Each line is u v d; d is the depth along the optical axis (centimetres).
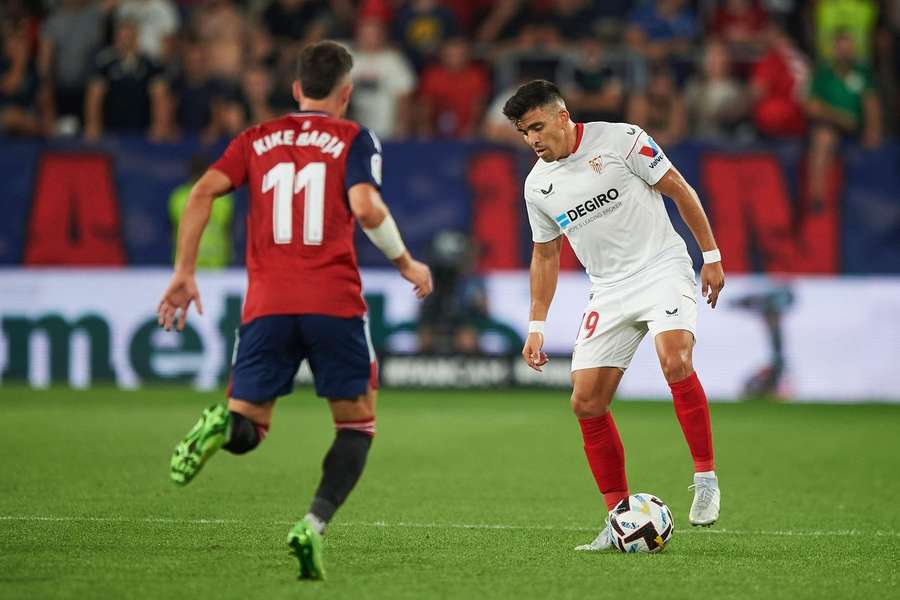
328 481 1844
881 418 4647
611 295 2242
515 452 3625
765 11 6575
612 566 2008
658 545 2136
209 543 2166
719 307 5362
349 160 1884
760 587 1852
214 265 5397
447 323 5459
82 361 5422
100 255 5469
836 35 5759
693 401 2192
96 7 6000
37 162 5491
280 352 1869
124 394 5103
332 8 6481
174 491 2814
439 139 5488
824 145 5403
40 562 1975
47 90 5953
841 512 2656
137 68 5784
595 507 2683
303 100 1959
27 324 5441
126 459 3353
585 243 2259
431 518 2517
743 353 5350
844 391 5322
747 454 3653
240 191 5406
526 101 2186
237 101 5781
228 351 5388
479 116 5997
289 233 1872
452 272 5438
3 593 1750
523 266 5459
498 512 2603
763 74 5916
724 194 5416
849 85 5750
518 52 6062
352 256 1895
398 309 5472
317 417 4447
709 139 5441
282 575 1888
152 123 5816
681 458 3519
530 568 1981
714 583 1877
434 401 5097
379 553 2111
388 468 3284
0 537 2209
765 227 5400
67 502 2636
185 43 6222
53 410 4531
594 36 6297
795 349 5344
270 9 6397
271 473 3123
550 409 4831
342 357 1866
